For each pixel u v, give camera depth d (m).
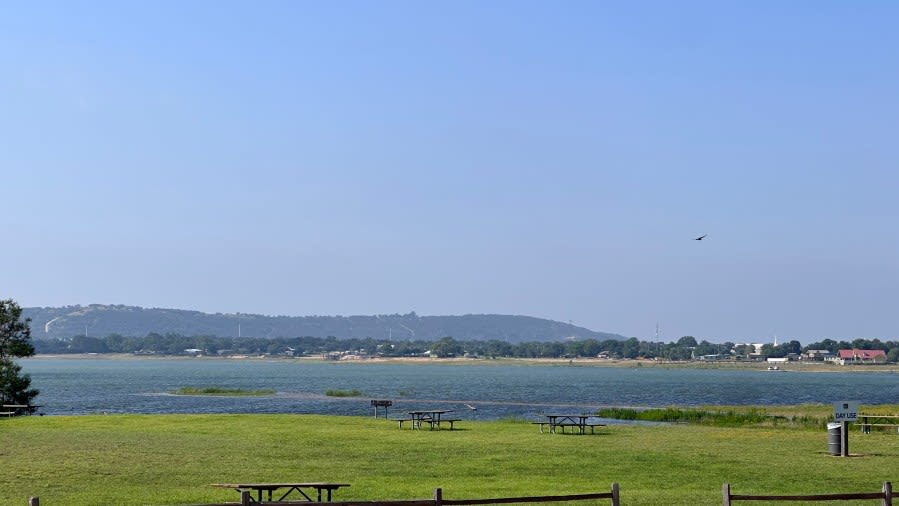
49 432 50.88
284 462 37.66
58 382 195.25
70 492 29.53
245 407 101.25
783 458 40.22
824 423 65.19
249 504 20.28
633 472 35.41
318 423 58.56
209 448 42.53
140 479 32.50
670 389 178.75
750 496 22.42
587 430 57.28
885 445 46.78
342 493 29.42
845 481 32.91
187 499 28.23
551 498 21.56
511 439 49.19
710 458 40.12
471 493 29.31
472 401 116.81
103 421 59.12
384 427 56.94
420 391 153.75
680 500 27.84
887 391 180.50
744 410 87.69
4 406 71.88
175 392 140.88
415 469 35.94
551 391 158.38
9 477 32.69
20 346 77.00
